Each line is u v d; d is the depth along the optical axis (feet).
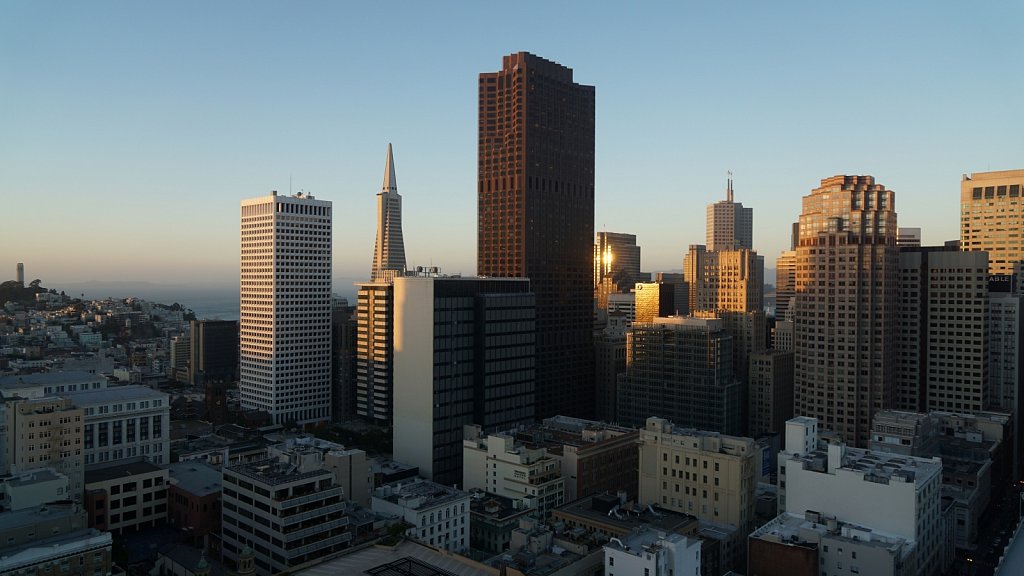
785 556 584.81
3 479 638.12
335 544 624.59
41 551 504.84
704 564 650.43
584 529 647.97
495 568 545.85
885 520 618.85
